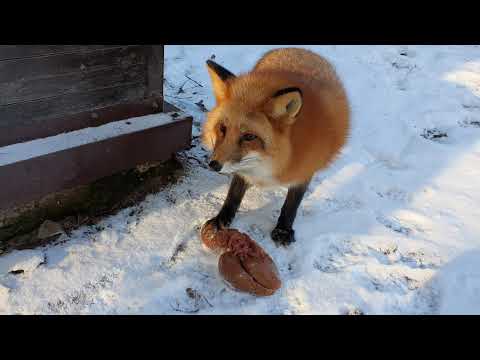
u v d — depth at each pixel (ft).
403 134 3.07
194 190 2.51
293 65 2.20
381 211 2.47
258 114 1.74
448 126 3.19
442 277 2.07
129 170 2.50
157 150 2.49
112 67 2.16
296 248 2.20
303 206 2.47
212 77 1.89
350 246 2.24
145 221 2.28
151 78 2.35
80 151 2.16
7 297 1.85
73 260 2.04
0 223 2.11
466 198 2.57
